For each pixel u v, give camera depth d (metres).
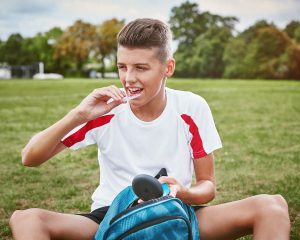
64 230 2.08
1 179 5.09
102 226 2.02
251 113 12.25
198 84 35.44
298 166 5.59
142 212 1.85
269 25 64.31
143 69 2.21
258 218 2.04
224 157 6.18
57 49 84.25
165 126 2.37
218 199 4.23
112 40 81.50
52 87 31.78
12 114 12.61
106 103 2.23
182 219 1.89
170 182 2.11
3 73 88.44
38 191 4.59
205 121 2.44
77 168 5.64
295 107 14.17
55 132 2.21
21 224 1.96
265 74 63.31
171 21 77.00
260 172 5.29
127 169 2.38
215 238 2.19
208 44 69.44
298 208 3.87
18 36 90.25
